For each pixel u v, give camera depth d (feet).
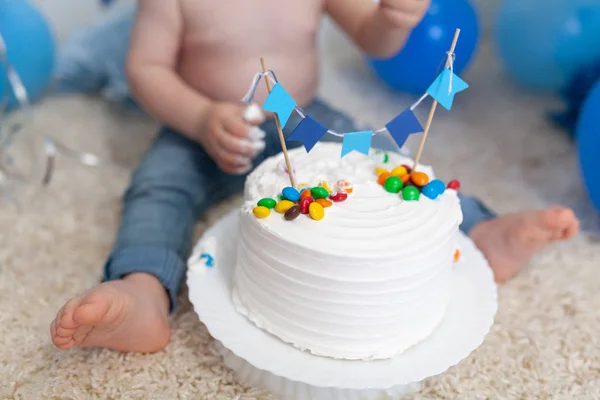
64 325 2.56
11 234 3.85
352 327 2.55
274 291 2.60
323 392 2.75
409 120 2.77
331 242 2.45
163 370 2.96
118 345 2.93
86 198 4.22
